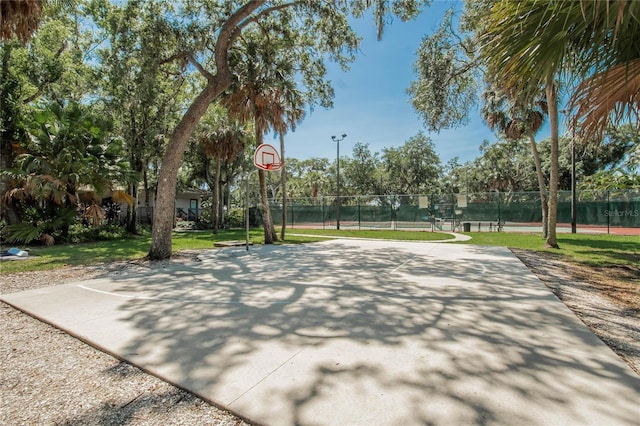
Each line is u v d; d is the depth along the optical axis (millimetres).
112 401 1933
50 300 4027
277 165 11219
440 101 8648
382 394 1901
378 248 9750
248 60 10359
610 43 2859
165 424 1712
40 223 11156
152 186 23141
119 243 11984
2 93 11414
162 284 4906
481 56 3117
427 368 2215
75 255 8469
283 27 10219
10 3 4230
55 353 2588
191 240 13289
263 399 1874
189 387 2021
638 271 6039
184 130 7898
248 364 2303
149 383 2113
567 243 11188
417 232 18109
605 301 3996
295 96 11078
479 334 2838
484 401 1819
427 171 34062
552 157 9852
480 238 13688
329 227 22578
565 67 2971
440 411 1731
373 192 35594
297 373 2164
